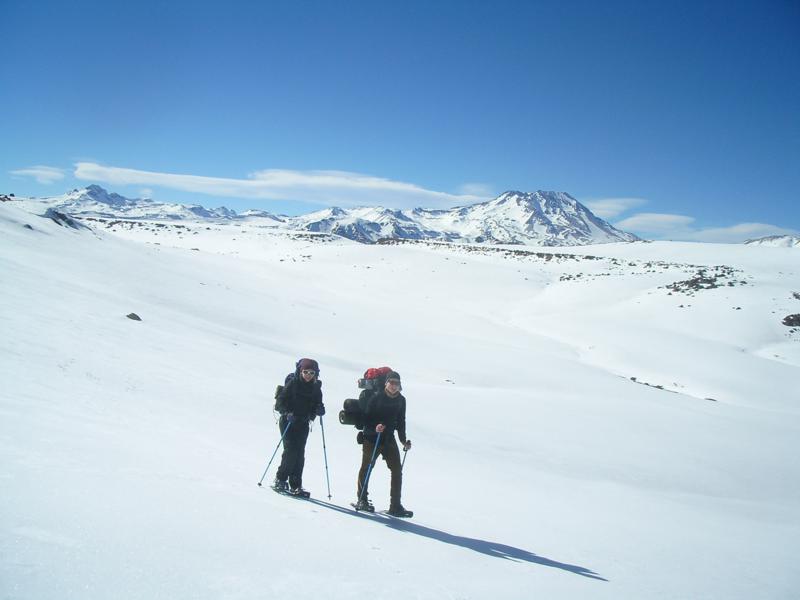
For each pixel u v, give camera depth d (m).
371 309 47.25
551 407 22.28
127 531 3.91
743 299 53.78
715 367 39.00
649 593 5.66
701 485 15.86
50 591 2.85
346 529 5.62
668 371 38.50
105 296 25.59
